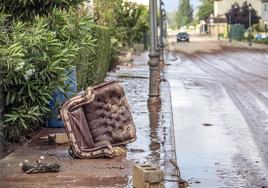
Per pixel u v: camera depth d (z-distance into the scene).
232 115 15.03
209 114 15.18
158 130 11.92
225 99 18.55
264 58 45.34
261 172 9.07
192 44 80.88
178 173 8.33
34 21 10.24
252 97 19.17
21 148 9.86
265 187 8.21
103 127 9.44
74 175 8.05
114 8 39.97
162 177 6.95
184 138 11.84
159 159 9.12
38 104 9.78
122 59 38.69
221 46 71.69
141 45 57.19
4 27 9.53
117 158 9.16
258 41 79.94
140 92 19.89
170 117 13.91
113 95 9.60
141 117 13.81
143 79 25.75
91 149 9.07
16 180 7.79
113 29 34.34
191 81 25.30
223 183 8.39
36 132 11.25
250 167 9.39
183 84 23.75
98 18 29.86
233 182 8.46
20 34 9.42
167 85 22.88
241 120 14.21
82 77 14.65
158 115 14.16
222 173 8.98
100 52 20.75
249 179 8.65
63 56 9.77
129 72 29.88
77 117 9.05
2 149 9.09
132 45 50.62
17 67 9.02
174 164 8.67
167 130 11.95
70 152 9.16
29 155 9.31
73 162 8.84
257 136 12.11
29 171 8.16
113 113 9.60
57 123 11.57
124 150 9.63
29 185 7.52
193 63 39.75
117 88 9.59
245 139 11.77
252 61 41.56
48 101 10.25
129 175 8.03
